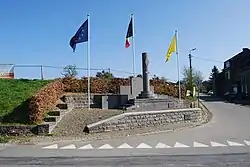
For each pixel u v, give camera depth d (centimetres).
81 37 2498
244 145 1538
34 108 1959
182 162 1136
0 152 1395
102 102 2544
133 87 2847
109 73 3144
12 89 2445
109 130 2023
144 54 2833
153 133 1991
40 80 2770
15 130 1861
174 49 3297
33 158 1246
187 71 6103
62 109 2212
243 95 6031
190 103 3394
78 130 1931
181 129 2186
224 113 3416
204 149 1431
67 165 1108
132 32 3130
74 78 2792
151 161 1163
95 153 1351
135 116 2191
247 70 6569
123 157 1252
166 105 2864
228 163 1108
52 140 1719
